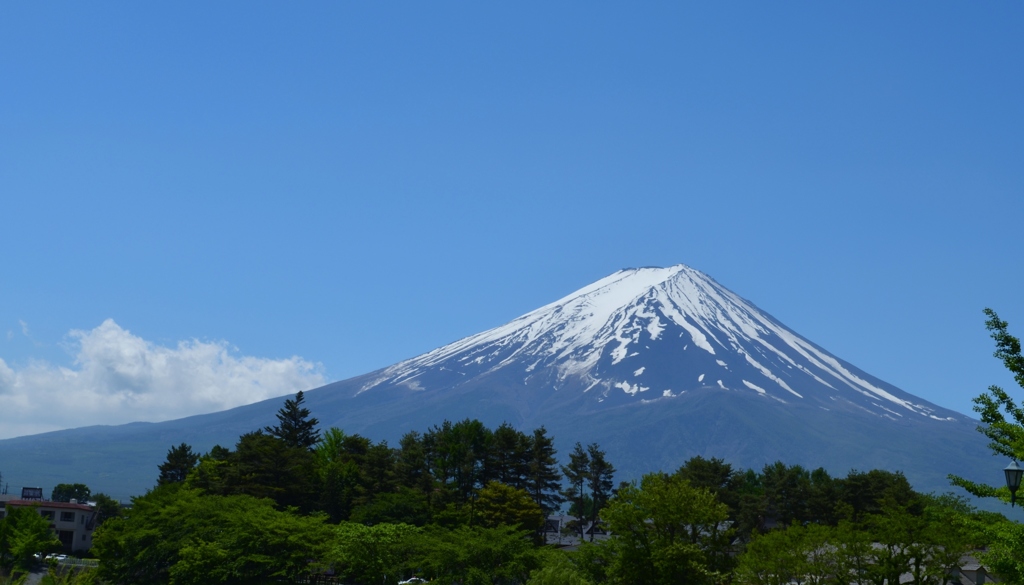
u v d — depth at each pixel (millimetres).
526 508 115625
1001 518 36000
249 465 118375
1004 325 33656
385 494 111875
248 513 89375
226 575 82750
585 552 68062
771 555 69812
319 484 121250
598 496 155375
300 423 155000
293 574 85312
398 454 145625
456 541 82375
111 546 88375
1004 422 33062
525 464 137750
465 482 130750
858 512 123188
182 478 159875
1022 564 31453
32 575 99500
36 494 166375
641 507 65062
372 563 83625
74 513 136250
